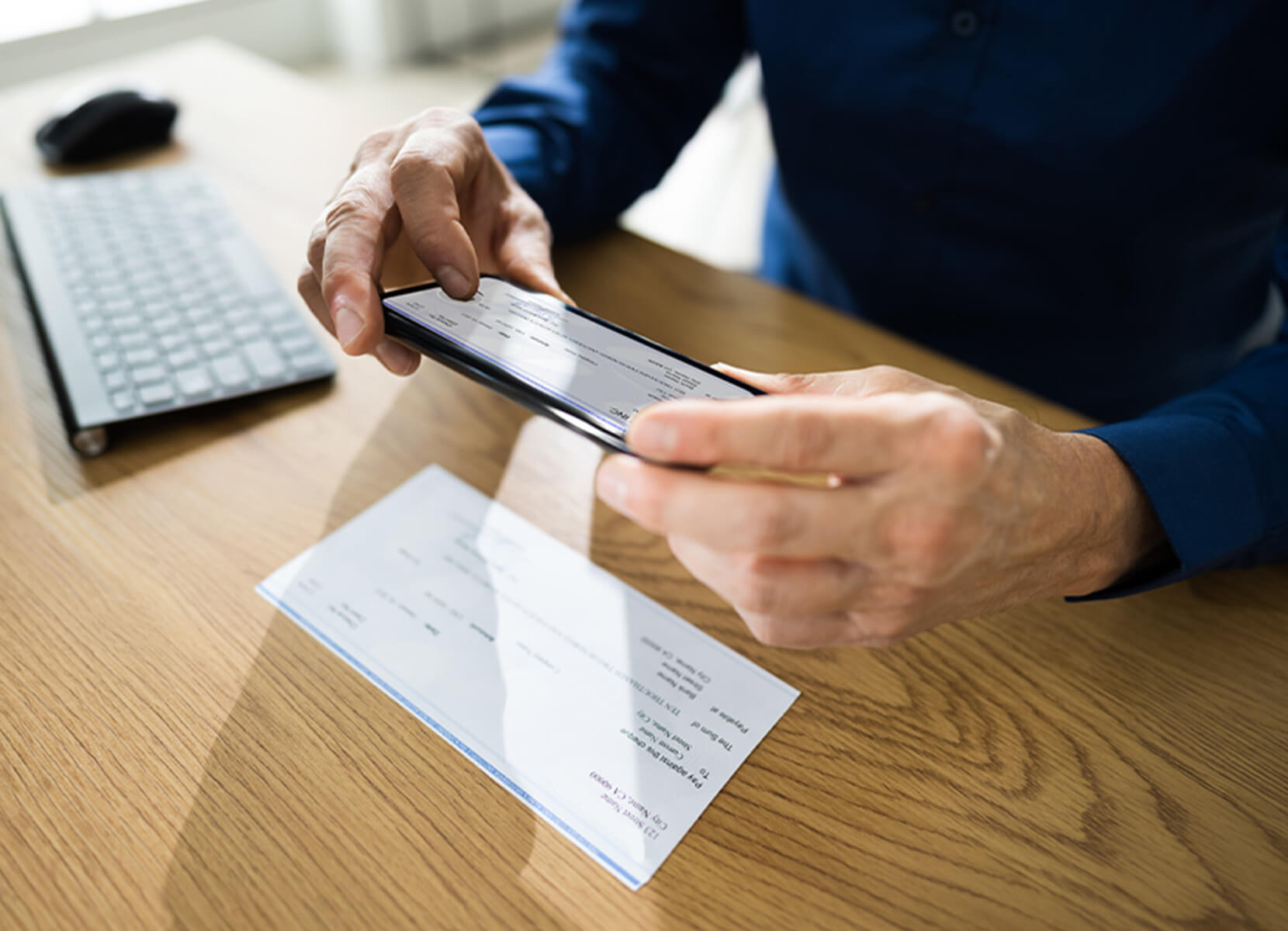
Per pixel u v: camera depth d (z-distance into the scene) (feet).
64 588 1.57
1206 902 1.22
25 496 1.74
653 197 7.47
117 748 1.33
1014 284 2.71
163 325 2.09
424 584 1.60
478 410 2.00
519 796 1.30
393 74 8.89
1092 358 2.84
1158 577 1.51
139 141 2.86
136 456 1.84
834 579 1.11
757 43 2.77
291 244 2.47
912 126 2.55
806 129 2.80
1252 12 2.05
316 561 1.63
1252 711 1.46
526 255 1.88
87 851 1.21
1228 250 2.56
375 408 1.98
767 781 1.33
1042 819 1.30
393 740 1.36
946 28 2.38
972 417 1.01
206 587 1.58
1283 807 1.33
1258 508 1.51
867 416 0.99
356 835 1.24
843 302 3.21
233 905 1.16
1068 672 1.51
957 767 1.37
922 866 1.24
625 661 1.49
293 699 1.41
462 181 1.77
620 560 1.67
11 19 6.31
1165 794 1.34
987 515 1.08
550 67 2.85
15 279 2.35
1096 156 2.31
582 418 1.27
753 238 7.04
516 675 1.46
